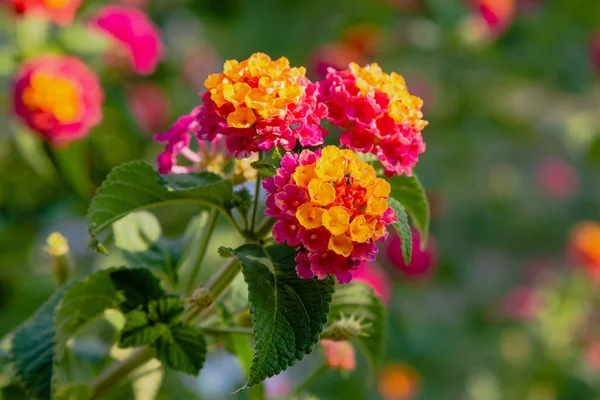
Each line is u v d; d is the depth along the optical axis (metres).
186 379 0.66
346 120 0.47
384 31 1.29
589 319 1.32
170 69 1.15
